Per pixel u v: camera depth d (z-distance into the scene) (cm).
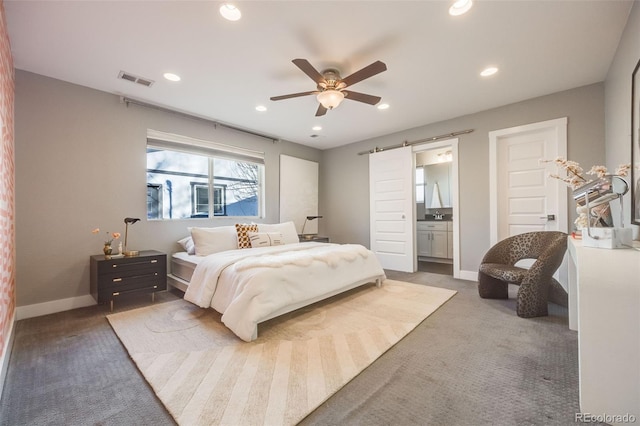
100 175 304
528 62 256
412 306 278
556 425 121
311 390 146
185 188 391
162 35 214
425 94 324
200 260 291
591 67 267
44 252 269
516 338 208
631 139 201
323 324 234
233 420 125
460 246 402
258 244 364
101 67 259
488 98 337
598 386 124
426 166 624
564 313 260
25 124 261
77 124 290
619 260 131
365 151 519
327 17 196
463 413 129
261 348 193
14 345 200
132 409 133
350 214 545
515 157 364
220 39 219
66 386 151
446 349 192
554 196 335
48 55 238
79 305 286
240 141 444
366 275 326
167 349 192
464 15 194
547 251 255
